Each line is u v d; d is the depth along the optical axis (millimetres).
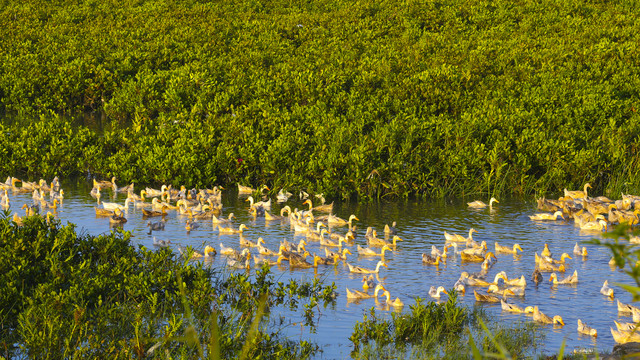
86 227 32625
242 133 46656
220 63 63219
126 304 20438
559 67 59031
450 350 18172
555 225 35062
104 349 17141
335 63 62812
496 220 36094
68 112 63281
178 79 57344
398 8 76938
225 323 19391
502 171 43844
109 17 79188
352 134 45625
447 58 61188
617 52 62125
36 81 61625
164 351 17016
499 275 24625
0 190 40156
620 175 43625
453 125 45906
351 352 18469
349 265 26734
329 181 41500
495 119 46812
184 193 40781
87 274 21625
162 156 43812
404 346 18938
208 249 28203
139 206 38125
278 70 62219
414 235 32875
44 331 16719
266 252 28531
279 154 43031
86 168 46531
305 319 21188
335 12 78188
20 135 47938
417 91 53062
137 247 29156
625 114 49125
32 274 21781
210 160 44156
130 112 57781
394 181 41938
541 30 70625
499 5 76812
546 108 49688
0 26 73625
